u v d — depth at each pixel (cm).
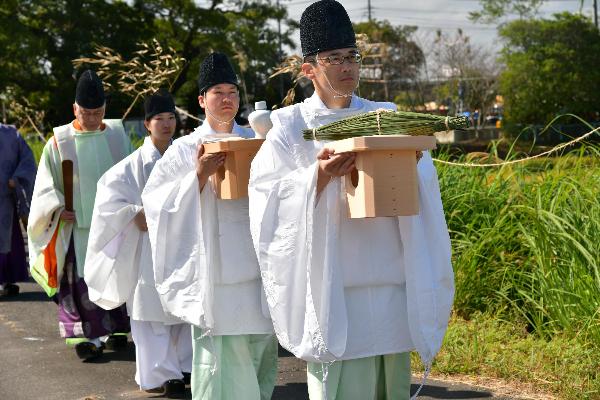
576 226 799
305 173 473
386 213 452
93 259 739
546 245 791
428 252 492
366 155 448
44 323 998
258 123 580
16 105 2062
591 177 861
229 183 573
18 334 944
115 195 731
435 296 488
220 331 588
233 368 598
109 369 798
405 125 455
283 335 488
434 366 703
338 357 468
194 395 598
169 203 597
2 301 1127
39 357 845
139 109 3388
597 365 674
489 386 664
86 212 856
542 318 771
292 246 480
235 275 588
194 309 583
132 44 4481
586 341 713
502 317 820
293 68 952
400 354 506
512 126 4212
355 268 480
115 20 4528
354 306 484
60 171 869
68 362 825
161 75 1112
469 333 769
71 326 840
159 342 707
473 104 4969
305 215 473
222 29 4641
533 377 667
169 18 4688
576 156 911
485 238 862
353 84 491
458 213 927
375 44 1035
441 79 4994
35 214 852
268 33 4647
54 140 870
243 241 592
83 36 4353
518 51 5059
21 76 4391
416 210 457
